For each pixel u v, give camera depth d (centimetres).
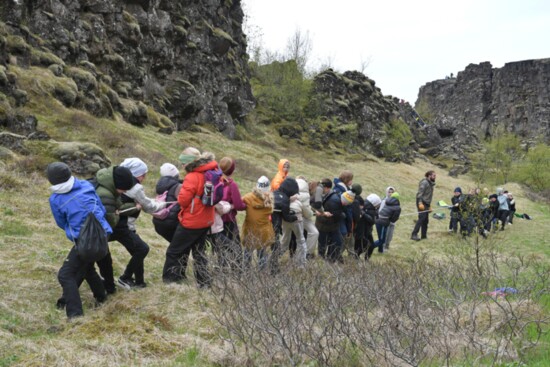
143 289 648
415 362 413
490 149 5675
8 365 416
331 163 3903
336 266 663
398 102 7162
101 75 2462
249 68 4828
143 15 2886
